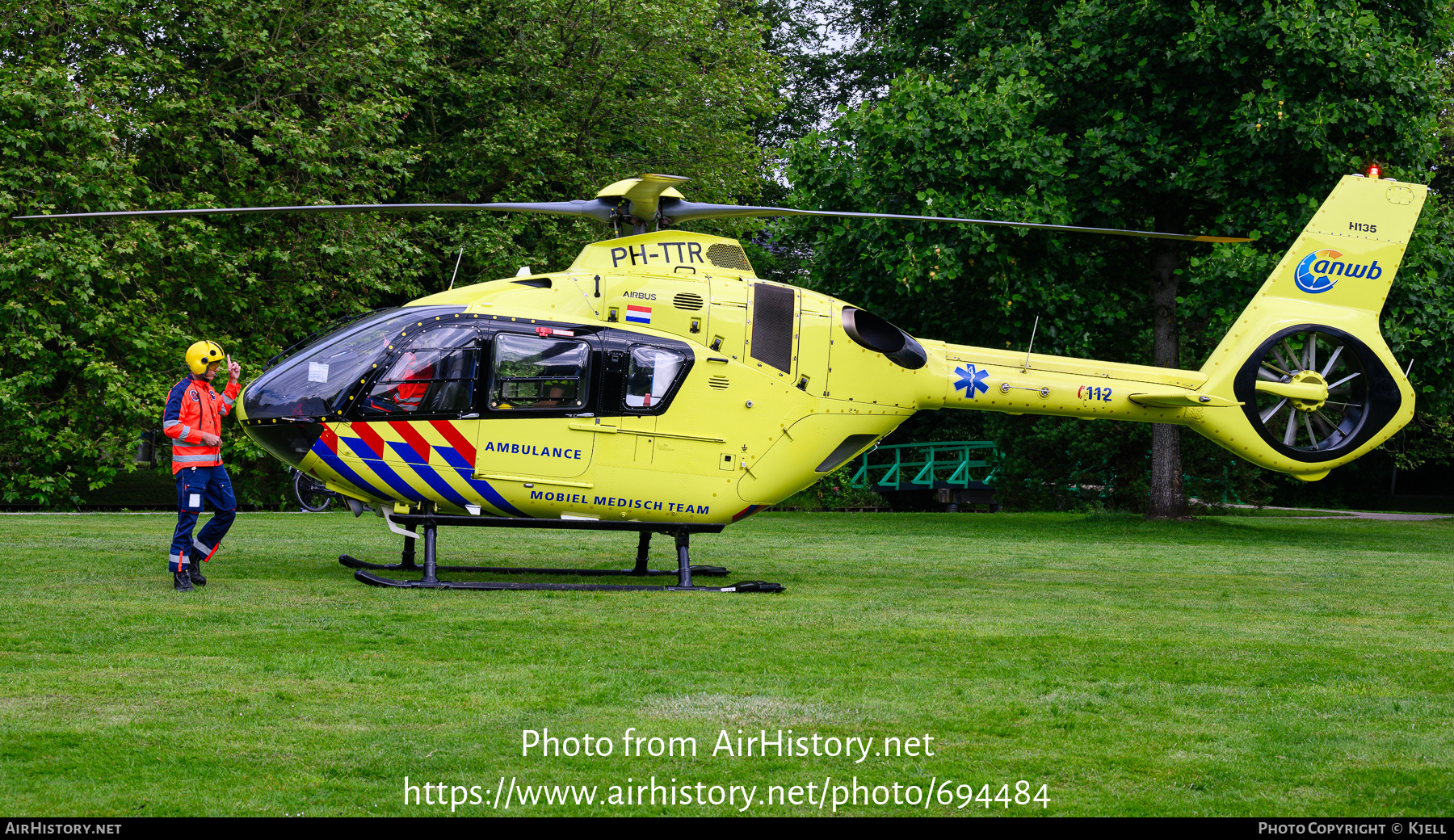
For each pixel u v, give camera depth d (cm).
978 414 3159
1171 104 1861
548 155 2397
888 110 1828
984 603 910
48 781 407
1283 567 1256
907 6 2275
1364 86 1748
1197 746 484
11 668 573
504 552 1223
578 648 666
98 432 2027
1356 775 447
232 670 581
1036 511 2750
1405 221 1174
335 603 808
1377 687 605
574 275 960
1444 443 3244
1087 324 1933
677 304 959
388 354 908
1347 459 1155
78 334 1964
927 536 1667
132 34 2011
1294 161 1770
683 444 952
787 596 922
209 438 860
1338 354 1161
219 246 2041
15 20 1908
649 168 2545
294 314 2112
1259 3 1761
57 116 1880
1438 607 934
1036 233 1812
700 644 689
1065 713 537
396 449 904
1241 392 1133
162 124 1953
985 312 1866
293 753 448
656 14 2433
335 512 1902
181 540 848
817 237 1956
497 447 916
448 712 513
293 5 2148
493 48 2505
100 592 828
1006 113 1789
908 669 631
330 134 2064
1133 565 1261
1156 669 646
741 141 2714
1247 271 1756
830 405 998
